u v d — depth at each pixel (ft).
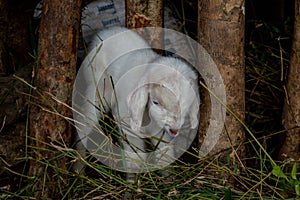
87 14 8.30
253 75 8.11
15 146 6.99
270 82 8.03
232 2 6.63
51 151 6.70
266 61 8.20
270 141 7.59
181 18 8.59
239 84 6.82
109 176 6.64
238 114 6.87
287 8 9.01
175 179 6.89
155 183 6.73
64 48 6.66
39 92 6.72
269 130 7.76
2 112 7.02
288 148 7.06
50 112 6.63
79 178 6.83
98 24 8.23
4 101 7.09
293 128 6.99
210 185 6.70
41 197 6.70
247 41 8.67
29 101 6.80
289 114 7.02
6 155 6.93
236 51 6.74
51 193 6.73
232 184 6.80
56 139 6.73
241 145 6.90
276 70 8.09
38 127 6.73
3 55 7.78
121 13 8.34
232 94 6.80
